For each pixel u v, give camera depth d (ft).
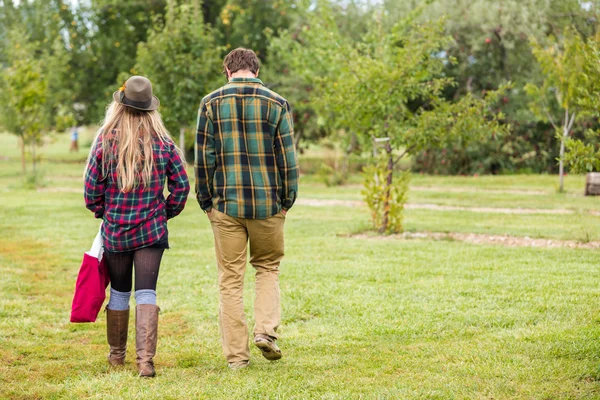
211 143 15.34
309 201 65.05
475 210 55.62
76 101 132.57
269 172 15.39
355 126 42.86
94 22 131.95
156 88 70.95
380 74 40.63
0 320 21.38
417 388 13.76
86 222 46.83
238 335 15.84
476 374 14.53
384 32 57.82
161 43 70.79
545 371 14.49
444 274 26.73
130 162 14.82
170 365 16.63
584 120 96.73
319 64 76.28
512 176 97.40
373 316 20.61
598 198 65.21
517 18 97.96
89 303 15.28
